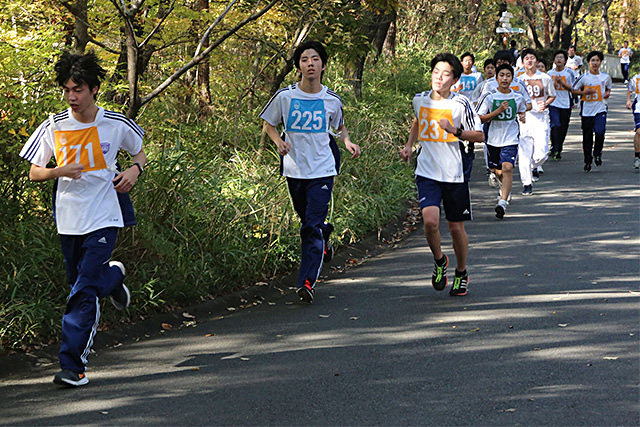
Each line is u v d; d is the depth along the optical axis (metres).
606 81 17.38
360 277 9.73
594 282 8.91
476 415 5.41
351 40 13.97
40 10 10.36
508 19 39.44
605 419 5.29
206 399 5.87
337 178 12.48
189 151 11.62
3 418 5.59
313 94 8.61
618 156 19.47
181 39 12.13
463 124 8.44
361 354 6.80
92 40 10.80
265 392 5.98
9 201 8.38
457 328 7.46
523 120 13.06
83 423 5.47
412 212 13.66
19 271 7.52
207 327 7.84
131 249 8.43
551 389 5.84
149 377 6.39
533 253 10.42
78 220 6.39
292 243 9.88
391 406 5.62
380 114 18.09
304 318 8.02
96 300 6.40
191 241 9.12
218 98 14.17
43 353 6.92
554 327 7.36
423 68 27.70
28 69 8.75
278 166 11.83
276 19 13.14
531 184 14.99
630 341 6.89
